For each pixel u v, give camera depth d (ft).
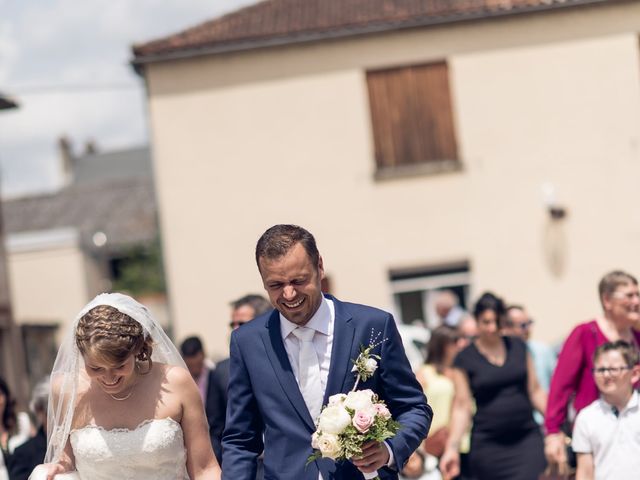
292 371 15.64
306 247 14.99
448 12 61.41
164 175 63.05
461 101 62.03
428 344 29.04
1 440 23.53
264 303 24.44
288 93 62.69
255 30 62.39
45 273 119.85
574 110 61.46
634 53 61.00
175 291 62.90
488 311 26.53
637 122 61.00
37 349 108.68
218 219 62.85
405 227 62.23
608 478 20.75
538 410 27.07
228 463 15.88
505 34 61.77
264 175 62.69
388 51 62.28
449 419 27.61
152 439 16.28
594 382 22.30
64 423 16.55
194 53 62.34
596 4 61.05
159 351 17.01
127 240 136.05
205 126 62.95
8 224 151.23
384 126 62.59
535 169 61.62
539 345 31.83
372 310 15.90
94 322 15.51
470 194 61.93
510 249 61.72
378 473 15.38
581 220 61.41
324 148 62.64
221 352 62.69
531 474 26.27
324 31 61.67
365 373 15.28
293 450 15.46
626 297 22.03
